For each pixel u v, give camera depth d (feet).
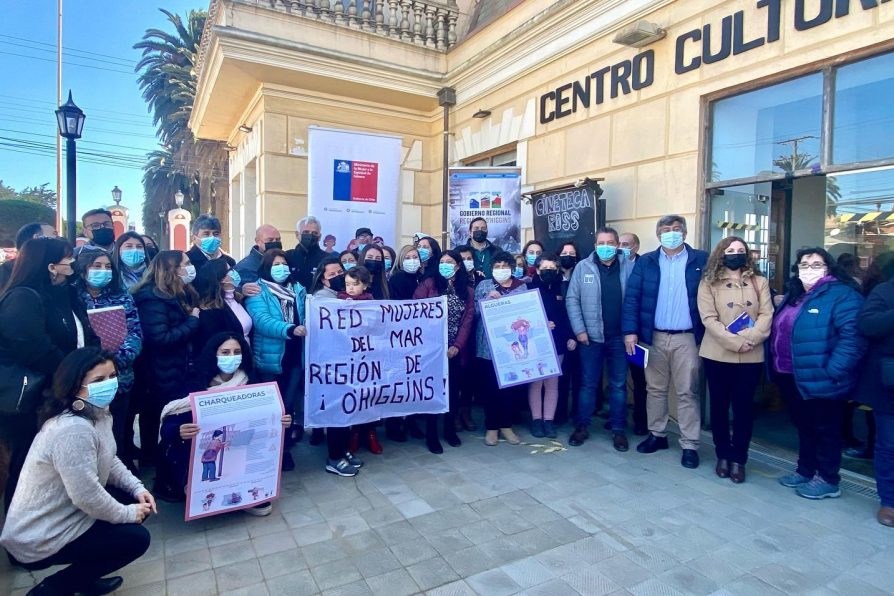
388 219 23.30
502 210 22.59
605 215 19.60
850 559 9.60
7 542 7.45
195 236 14.71
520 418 18.20
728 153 16.15
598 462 14.24
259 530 10.51
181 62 73.20
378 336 13.82
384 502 11.76
